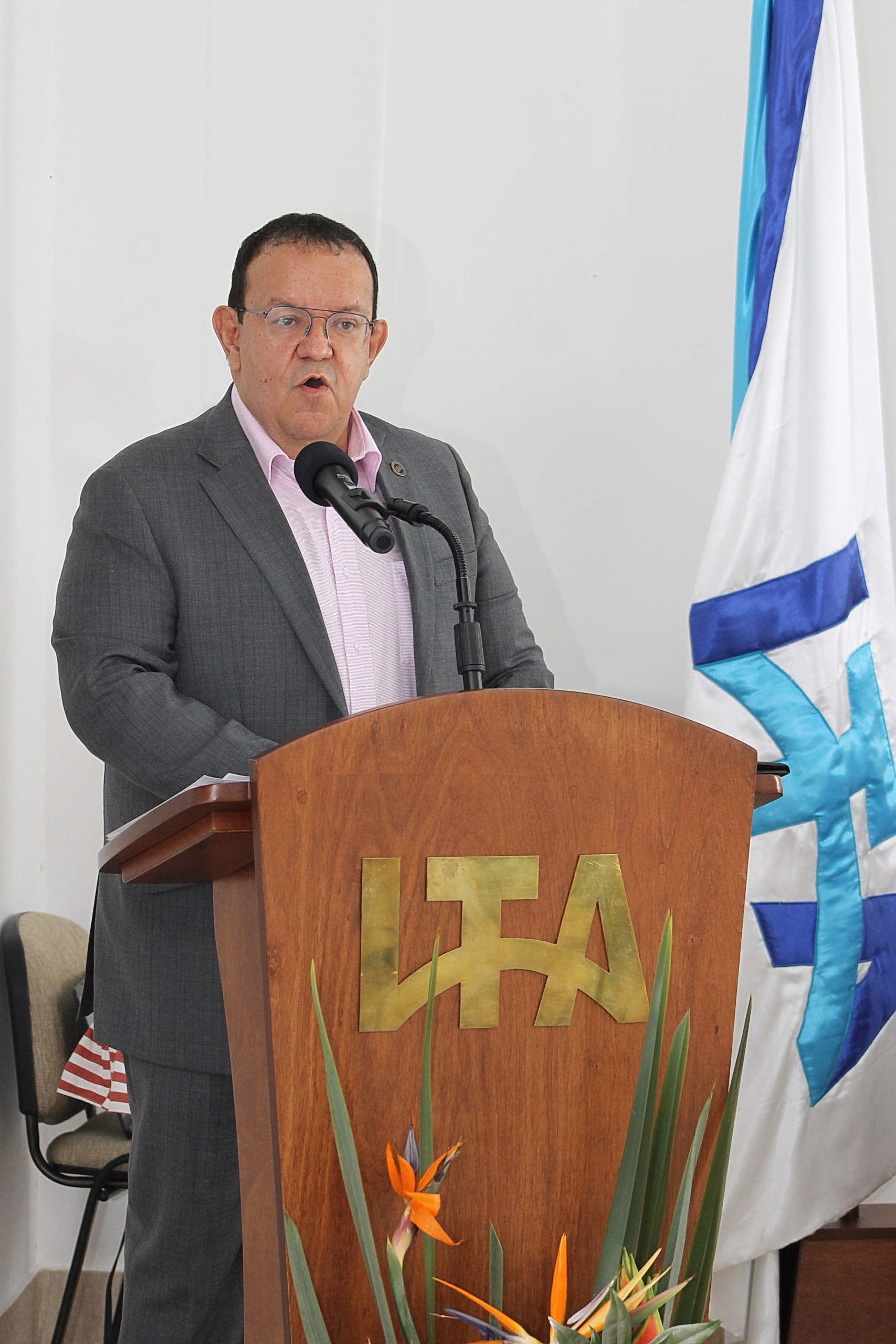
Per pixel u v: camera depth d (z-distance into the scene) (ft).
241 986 4.99
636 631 12.17
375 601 8.50
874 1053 9.91
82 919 11.93
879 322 11.89
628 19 12.18
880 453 10.40
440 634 8.63
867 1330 10.02
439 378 12.21
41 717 11.85
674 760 4.99
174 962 7.66
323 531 8.52
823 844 9.83
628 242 12.16
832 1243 9.99
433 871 4.61
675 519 12.14
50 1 11.90
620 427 12.17
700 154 12.12
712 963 5.05
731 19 12.10
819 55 10.19
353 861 4.50
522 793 4.74
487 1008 4.68
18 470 11.27
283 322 8.28
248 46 12.17
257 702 7.99
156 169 12.05
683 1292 4.74
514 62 12.21
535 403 12.21
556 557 12.21
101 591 7.86
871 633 10.28
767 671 9.95
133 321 12.01
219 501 8.19
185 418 12.03
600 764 4.87
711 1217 4.77
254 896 4.86
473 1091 4.67
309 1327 4.22
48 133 11.92
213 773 6.95
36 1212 11.62
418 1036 4.59
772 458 10.09
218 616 8.00
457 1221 4.64
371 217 12.19
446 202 12.21
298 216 8.52
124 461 8.33
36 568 11.69
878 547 10.34
